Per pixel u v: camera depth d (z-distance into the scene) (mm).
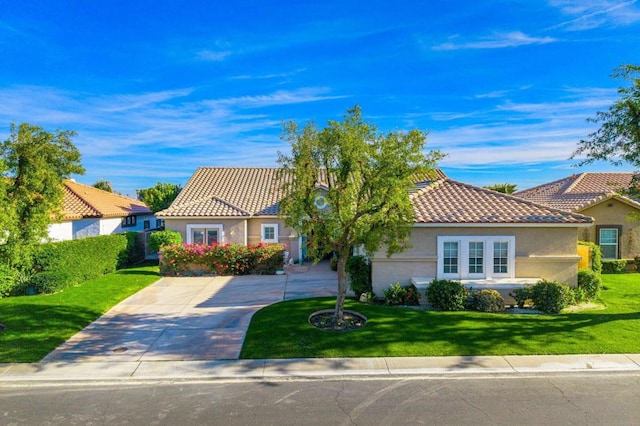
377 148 10680
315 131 10992
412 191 17062
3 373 8633
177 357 9523
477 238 14820
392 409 7180
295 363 9156
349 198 10844
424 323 11750
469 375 8617
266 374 8641
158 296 16062
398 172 10492
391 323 11688
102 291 16500
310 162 11039
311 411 7113
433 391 7887
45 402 7477
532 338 10555
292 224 11086
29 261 13234
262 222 25031
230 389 8000
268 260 21266
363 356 9492
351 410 7145
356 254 16062
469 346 10031
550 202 25797
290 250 25094
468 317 12422
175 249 21047
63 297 15250
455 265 14922
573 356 9492
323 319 12375
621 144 12211
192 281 19422
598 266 18875
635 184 12734
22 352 9656
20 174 11672
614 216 22344
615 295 16141
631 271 22188
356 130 10578
